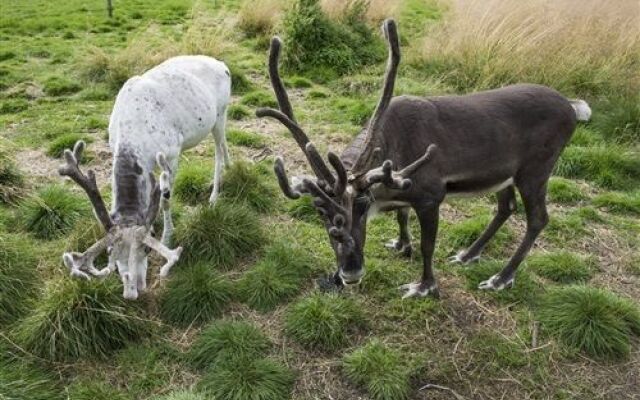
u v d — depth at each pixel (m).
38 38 10.43
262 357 3.90
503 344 4.04
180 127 4.58
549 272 4.72
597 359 3.96
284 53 9.04
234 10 12.42
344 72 8.90
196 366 3.85
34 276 4.39
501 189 4.29
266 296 4.31
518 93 4.19
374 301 4.38
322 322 4.02
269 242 4.94
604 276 4.77
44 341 3.82
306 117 7.43
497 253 5.01
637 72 8.12
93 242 4.50
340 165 3.17
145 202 4.05
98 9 12.48
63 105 7.68
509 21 8.61
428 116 3.98
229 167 5.76
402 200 3.92
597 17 8.88
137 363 3.85
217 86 5.12
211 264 4.59
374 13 10.52
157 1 13.34
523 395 3.73
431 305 4.30
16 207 5.36
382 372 3.71
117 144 4.11
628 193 6.04
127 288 3.52
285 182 3.18
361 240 3.35
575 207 5.75
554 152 4.22
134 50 8.53
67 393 3.60
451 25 9.39
